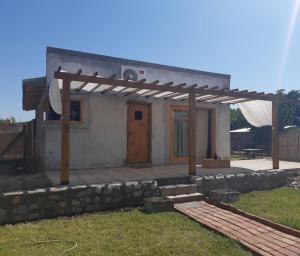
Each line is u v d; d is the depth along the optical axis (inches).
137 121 453.7
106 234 211.8
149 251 183.5
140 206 295.9
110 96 429.4
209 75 518.6
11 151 671.8
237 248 190.2
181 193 318.7
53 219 254.2
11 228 227.5
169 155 473.7
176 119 489.4
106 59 422.3
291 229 214.7
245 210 271.3
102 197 281.7
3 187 293.1
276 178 402.9
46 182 306.2
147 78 454.3
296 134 572.1
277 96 438.9
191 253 181.6
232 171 395.5
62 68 394.6
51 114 397.7
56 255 176.4
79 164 405.7
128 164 438.9
